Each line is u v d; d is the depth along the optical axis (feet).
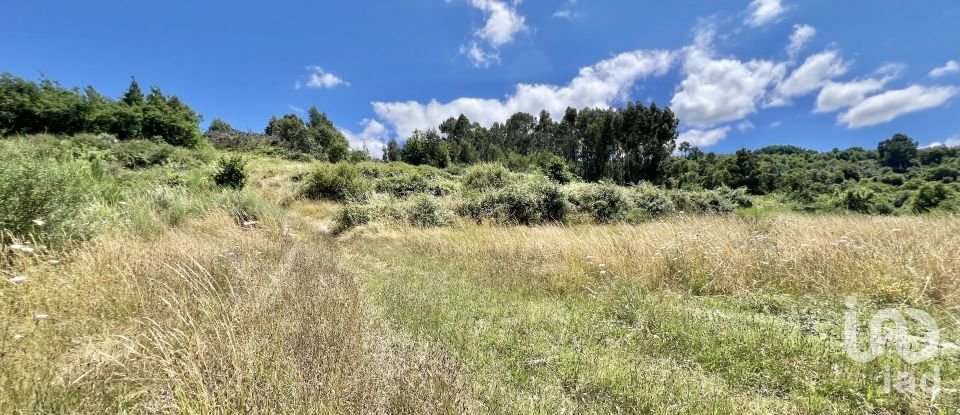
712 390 8.60
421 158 162.40
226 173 49.70
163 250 16.08
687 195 57.41
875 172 134.21
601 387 8.73
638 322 12.60
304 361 8.38
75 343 8.92
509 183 62.59
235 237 23.34
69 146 54.75
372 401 7.19
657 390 8.51
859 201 55.67
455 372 9.04
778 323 12.25
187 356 7.54
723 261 17.54
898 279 14.02
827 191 71.61
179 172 51.44
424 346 10.73
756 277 16.71
